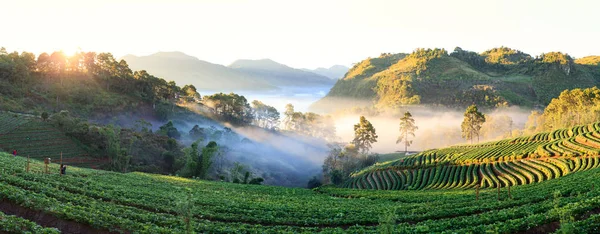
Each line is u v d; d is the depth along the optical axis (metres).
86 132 110.06
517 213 36.12
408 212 45.22
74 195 38.69
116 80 186.88
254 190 76.38
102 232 28.59
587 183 52.91
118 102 165.50
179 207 22.17
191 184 73.94
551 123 152.88
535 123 193.75
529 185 67.56
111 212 33.31
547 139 112.44
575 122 142.38
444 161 111.69
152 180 71.19
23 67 152.62
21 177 44.06
